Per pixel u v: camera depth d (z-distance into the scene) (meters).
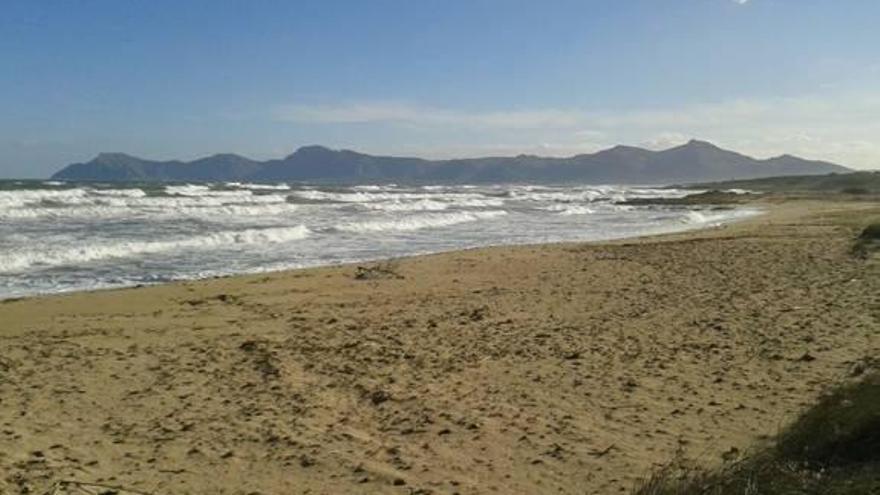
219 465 5.98
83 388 8.03
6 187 45.44
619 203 62.56
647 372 8.57
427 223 35.06
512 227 35.31
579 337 10.43
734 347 9.63
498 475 5.78
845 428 4.89
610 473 5.75
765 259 19.19
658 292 14.36
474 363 9.09
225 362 9.21
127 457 6.11
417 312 12.66
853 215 37.91
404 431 6.79
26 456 6.02
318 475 5.80
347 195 55.94
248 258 21.02
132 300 13.69
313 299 14.09
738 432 6.54
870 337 9.86
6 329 10.99
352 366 8.98
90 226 26.73
